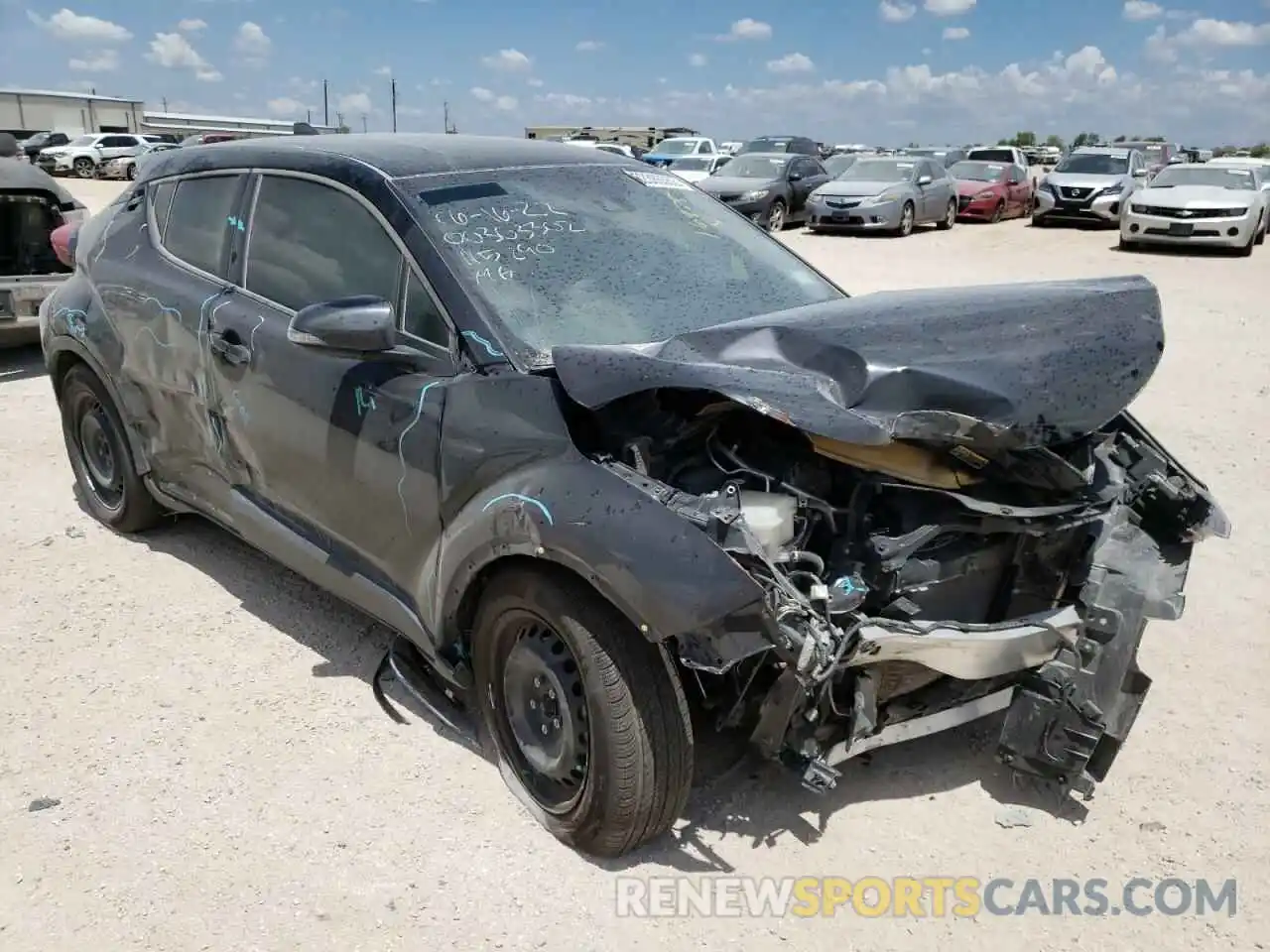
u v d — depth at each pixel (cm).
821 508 268
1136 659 348
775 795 310
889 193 2017
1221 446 661
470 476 289
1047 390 272
